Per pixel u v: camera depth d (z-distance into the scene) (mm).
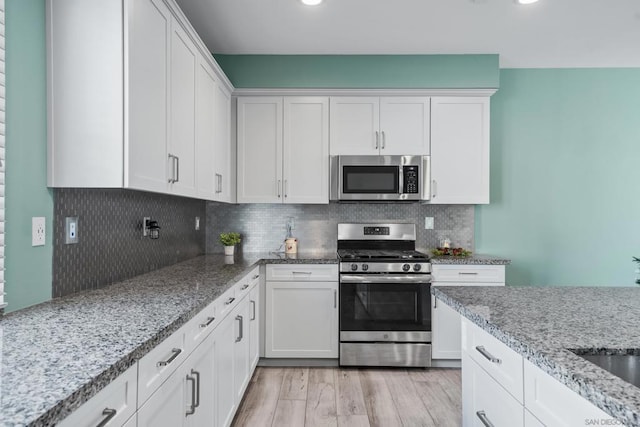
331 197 3234
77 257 1639
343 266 2955
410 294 2973
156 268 2404
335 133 3262
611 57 3377
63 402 679
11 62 1306
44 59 1451
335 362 3057
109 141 1463
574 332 1044
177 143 1979
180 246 2857
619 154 3629
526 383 1011
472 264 3014
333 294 3008
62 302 1456
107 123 1463
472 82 3250
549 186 3635
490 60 3250
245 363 2414
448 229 3564
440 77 3252
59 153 1466
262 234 3574
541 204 3637
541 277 3635
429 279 2969
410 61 3250
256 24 2760
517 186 3637
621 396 669
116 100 1462
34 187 1405
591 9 2564
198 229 3312
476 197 3246
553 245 3635
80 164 1466
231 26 2785
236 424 2164
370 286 2965
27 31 1371
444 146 3252
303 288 3006
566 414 843
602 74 3621
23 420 609
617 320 1167
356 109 3262
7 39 1289
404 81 3250
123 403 912
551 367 838
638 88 3635
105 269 1839
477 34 2918
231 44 3074
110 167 1462
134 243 2127
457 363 3021
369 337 2957
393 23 2750
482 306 1352
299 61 3250
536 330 1062
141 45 1572
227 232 3564
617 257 3629
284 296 3010
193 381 1334
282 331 3010
